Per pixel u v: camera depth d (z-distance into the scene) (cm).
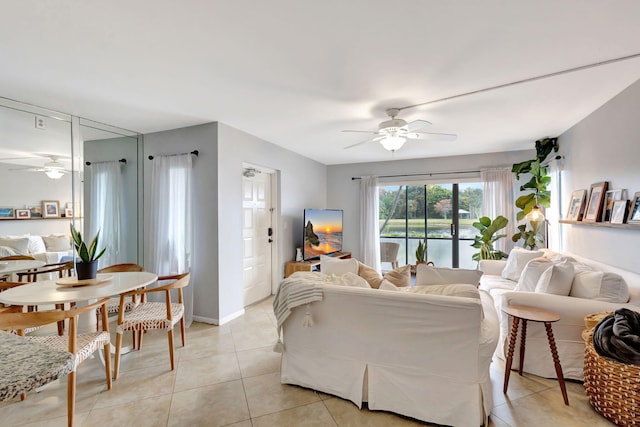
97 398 208
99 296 203
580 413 191
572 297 234
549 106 294
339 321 205
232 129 365
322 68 216
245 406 200
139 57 200
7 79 231
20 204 285
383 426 181
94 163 342
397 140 301
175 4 148
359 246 608
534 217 424
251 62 207
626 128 253
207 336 313
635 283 225
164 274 362
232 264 365
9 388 62
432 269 236
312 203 573
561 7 152
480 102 282
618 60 205
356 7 152
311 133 392
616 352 180
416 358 185
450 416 177
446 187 571
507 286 335
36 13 154
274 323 351
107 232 354
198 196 352
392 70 219
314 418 188
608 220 277
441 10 154
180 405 201
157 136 377
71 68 214
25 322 169
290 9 153
